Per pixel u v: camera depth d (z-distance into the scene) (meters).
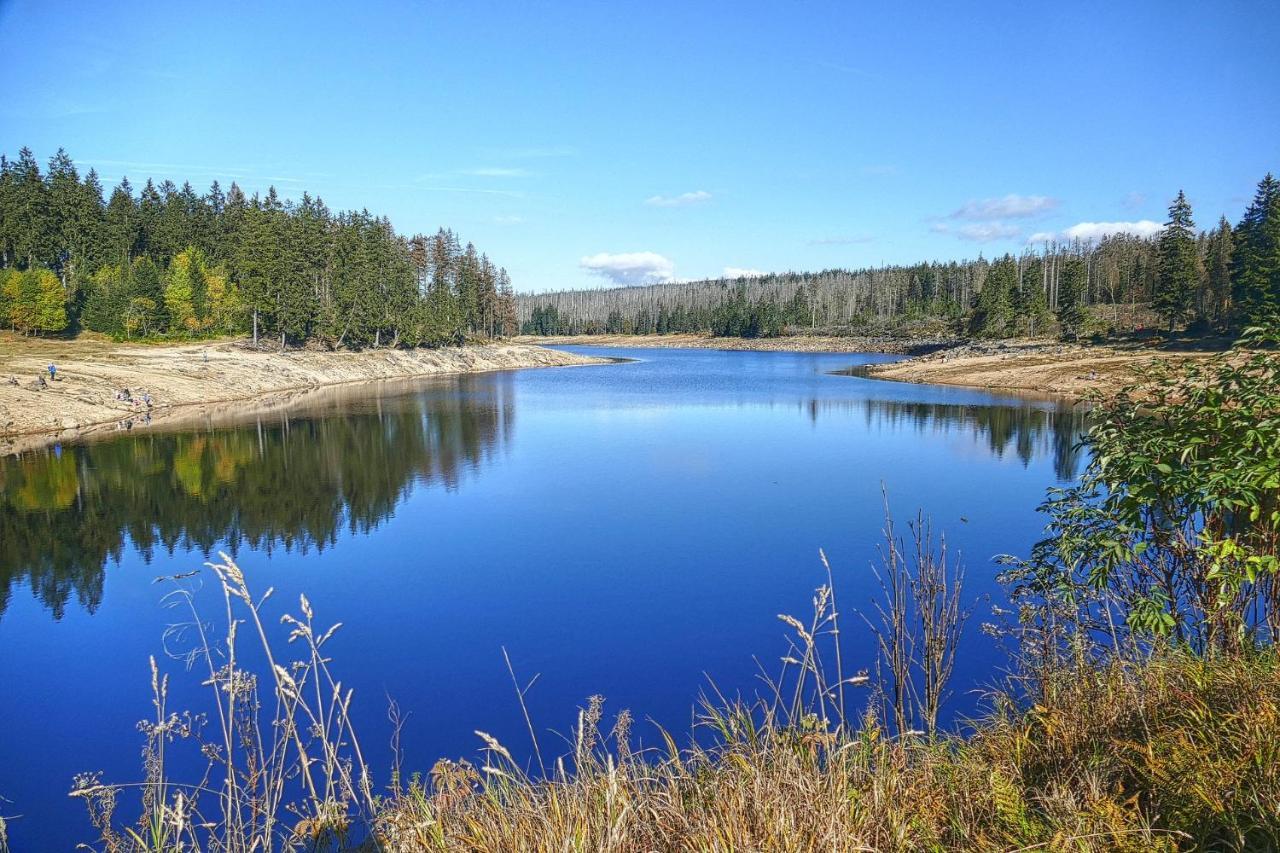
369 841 3.61
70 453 30.67
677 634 12.20
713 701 9.76
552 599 14.01
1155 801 3.22
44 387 41.38
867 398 49.38
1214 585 5.14
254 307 71.12
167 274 79.56
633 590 14.35
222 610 13.91
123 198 89.25
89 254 81.25
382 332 89.50
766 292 181.00
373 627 12.89
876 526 18.31
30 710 10.09
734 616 12.88
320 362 71.06
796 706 4.22
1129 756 3.60
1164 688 4.12
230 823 3.63
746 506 20.73
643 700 9.98
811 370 80.31
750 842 2.79
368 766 8.31
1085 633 5.48
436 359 85.81
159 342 70.00
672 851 2.95
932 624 5.02
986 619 11.27
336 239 84.62
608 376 75.38
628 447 31.19
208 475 26.52
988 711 6.94
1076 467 25.59
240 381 57.00
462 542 17.98
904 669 5.40
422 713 9.79
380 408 47.28
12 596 14.67
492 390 60.00
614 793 3.09
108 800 3.50
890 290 150.50
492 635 12.40
